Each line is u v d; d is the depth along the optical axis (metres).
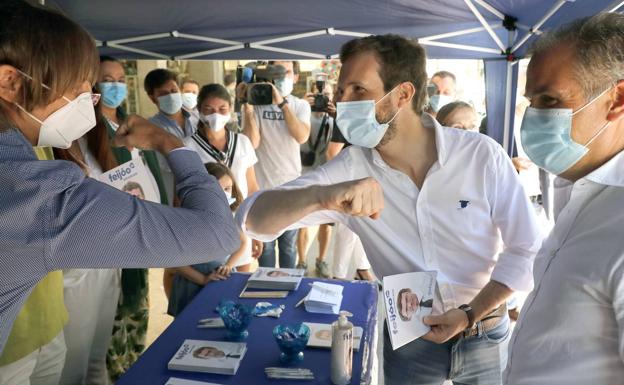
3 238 0.74
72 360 1.91
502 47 2.91
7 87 0.83
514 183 1.32
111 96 2.45
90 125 0.98
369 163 1.40
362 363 1.46
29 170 0.75
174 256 0.85
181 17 2.99
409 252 1.40
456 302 1.39
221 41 3.19
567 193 1.04
